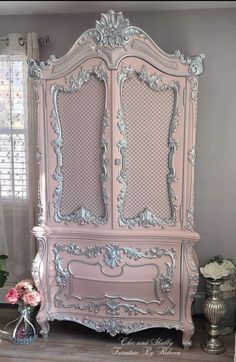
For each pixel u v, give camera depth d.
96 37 2.57
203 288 3.34
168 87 2.61
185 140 2.65
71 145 2.76
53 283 2.92
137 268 2.80
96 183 2.76
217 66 3.12
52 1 2.81
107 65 2.59
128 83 2.63
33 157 3.28
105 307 2.88
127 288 2.83
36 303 2.85
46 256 2.89
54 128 2.75
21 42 3.21
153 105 2.64
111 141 2.67
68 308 2.95
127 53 2.58
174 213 2.73
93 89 2.65
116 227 2.76
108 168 2.71
